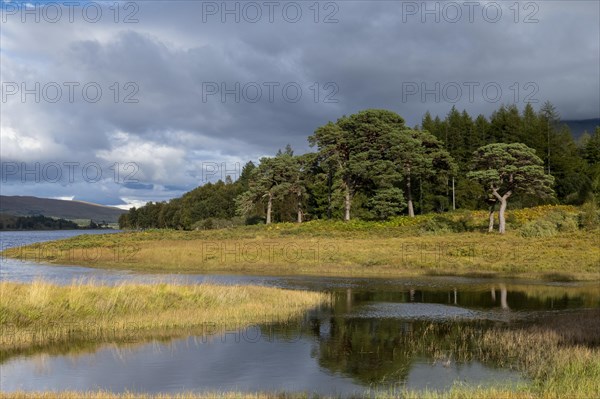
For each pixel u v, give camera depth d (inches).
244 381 514.0
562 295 1109.1
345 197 3038.9
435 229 2400.3
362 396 468.1
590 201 2492.6
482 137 3757.4
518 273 1453.0
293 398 457.7
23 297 728.3
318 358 597.6
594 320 761.6
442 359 590.9
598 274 1389.0
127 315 756.6
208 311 807.7
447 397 434.0
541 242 1902.1
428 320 828.6
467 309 935.0
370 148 3031.5
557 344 615.5
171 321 748.0
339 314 874.1
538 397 424.5
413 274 1480.1
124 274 1507.1
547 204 2891.2
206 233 2883.9
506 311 914.7
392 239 2231.8
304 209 3617.1
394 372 542.6
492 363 570.6
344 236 2476.6
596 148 3597.4
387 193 2898.6
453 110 3993.6
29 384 496.7
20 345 634.2
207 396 446.9
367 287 1244.5
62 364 564.4
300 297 979.3
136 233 3110.2
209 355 606.2
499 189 2338.8
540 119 3767.2
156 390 480.1
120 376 525.7
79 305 746.8
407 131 3065.9
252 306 861.8
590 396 417.1
